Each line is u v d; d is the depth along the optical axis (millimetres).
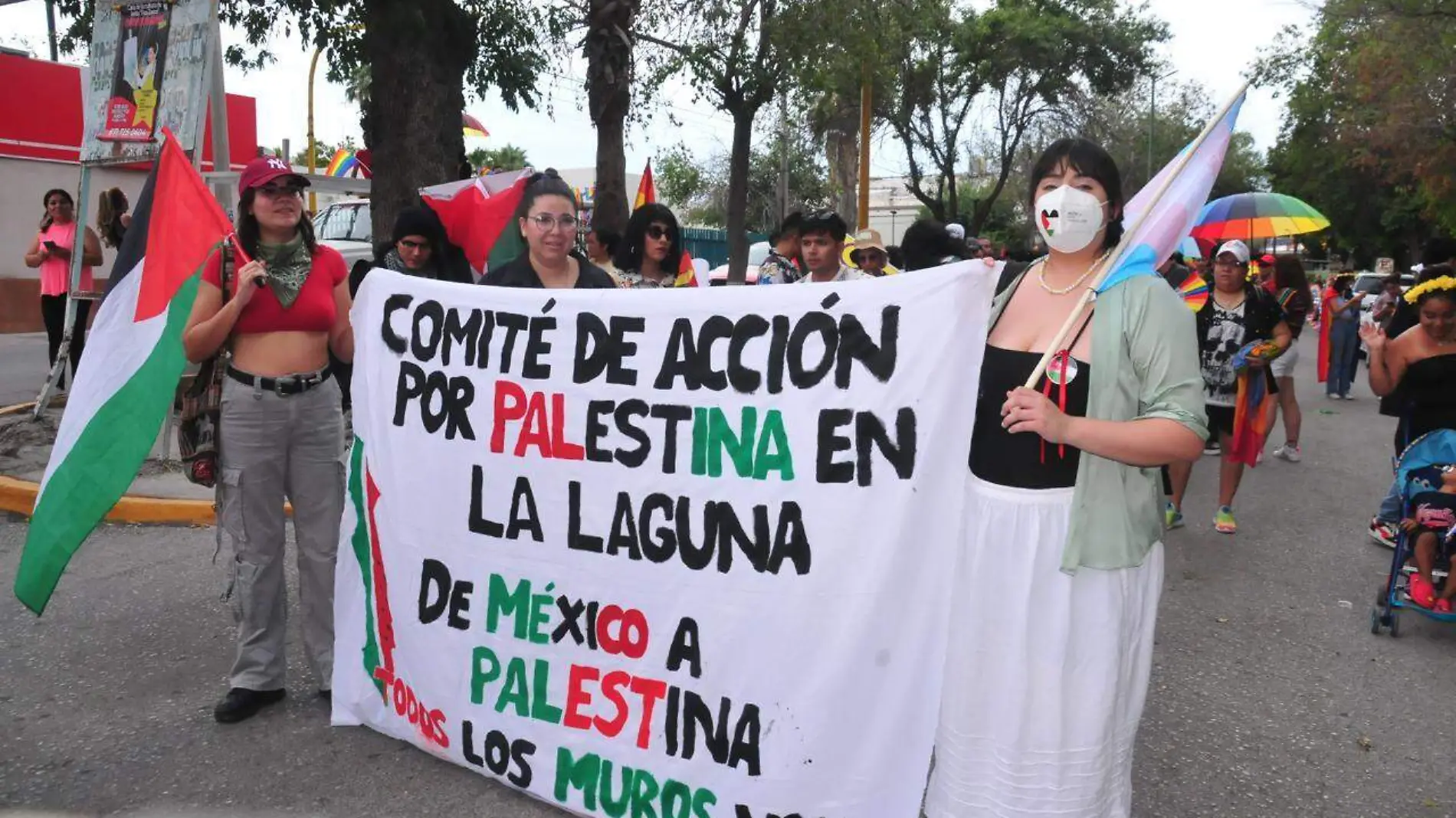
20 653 4652
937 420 2695
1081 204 2389
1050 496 2430
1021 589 2428
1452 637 5004
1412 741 3904
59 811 3352
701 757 3078
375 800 3410
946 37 27125
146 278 4008
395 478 3742
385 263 6000
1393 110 28406
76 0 10922
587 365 3338
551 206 4109
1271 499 7977
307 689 4273
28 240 17766
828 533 2879
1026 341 2570
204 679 4367
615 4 10727
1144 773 3643
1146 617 2508
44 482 3963
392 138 9406
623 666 3238
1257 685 4418
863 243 6316
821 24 14742
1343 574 6008
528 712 3408
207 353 3752
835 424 2877
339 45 11812
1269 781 3590
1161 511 2508
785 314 2984
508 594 3465
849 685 2836
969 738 2533
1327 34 30203
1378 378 5418
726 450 3066
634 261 5898
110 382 3977
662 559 3172
